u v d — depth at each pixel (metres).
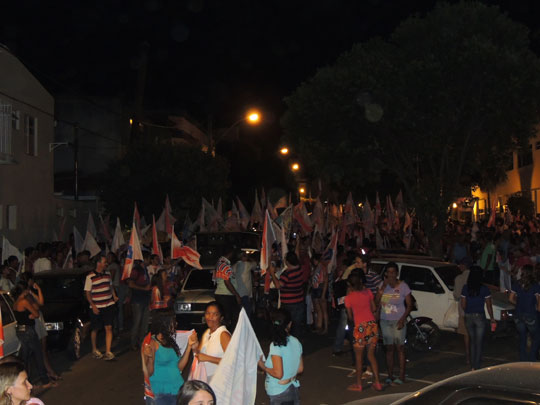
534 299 10.45
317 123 22.08
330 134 22.17
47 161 24.50
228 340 6.62
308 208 43.38
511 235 19.33
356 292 9.73
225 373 5.98
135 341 13.40
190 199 29.44
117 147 36.72
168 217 20.47
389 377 10.02
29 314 10.05
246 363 6.04
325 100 21.53
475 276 10.38
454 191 21.75
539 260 15.59
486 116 20.80
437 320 13.45
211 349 6.64
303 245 18.05
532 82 20.12
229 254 13.28
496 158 23.48
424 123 21.31
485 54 19.62
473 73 20.38
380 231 25.89
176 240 16.08
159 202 29.20
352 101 21.11
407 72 20.55
